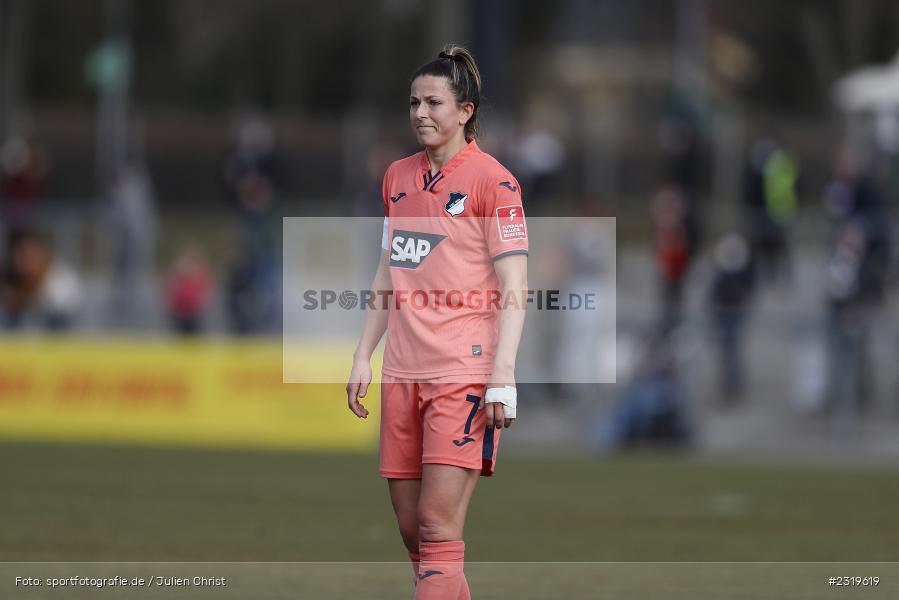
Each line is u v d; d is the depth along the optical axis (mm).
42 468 39344
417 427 17891
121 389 47406
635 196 100062
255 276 55656
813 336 47719
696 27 115438
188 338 54375
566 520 31547
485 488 36938
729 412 47906
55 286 55875
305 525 30188
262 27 169125
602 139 101688
